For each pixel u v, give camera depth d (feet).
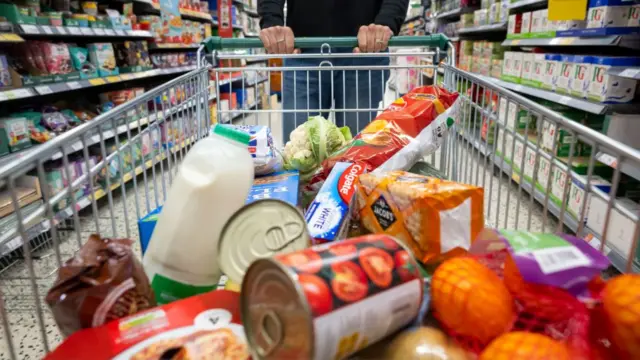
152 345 2.17
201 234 2.77
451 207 2.67
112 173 10.18
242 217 2.52
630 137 7.54
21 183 7.65
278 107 20.85
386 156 4.19
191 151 2.89
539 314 2.15
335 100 7.21
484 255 2.47
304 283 1.81
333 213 3.40
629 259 2.44
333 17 7.27
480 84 4.36
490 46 14.53
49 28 9.38
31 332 5.87
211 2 20.79
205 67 5.45
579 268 2.09
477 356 2.08
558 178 8.52
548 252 2.17
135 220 8.59
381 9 6.37
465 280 2.12
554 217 8.36
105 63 11.59
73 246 7.46
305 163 4.83
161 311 2.35
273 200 2.55
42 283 6.50
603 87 7.95
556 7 6.72
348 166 3.87
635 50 9.37
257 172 4.58
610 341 1.96
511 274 2.22
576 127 2.66
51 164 9.00
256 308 1.97
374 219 3.09
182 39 16.81
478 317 2.04
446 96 4.69
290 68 5.67
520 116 10.27
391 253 2.18
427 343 2.10
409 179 3.06
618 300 1.90
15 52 9.09
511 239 2.28
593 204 7.19
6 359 5.36
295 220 2.54
